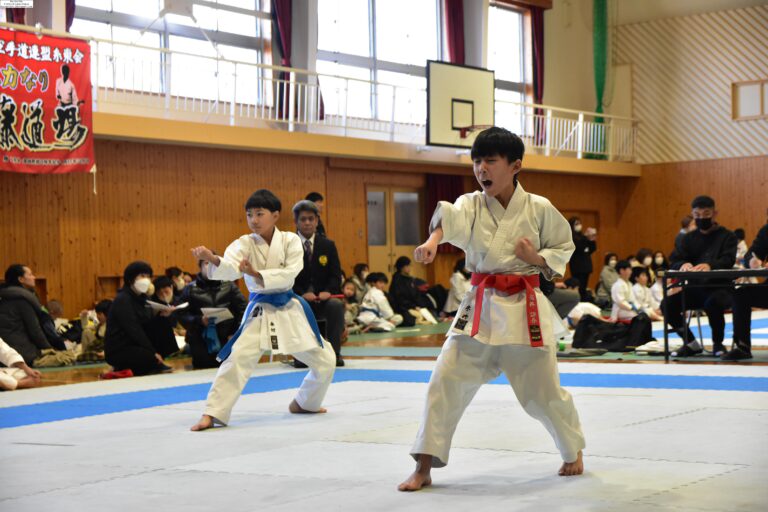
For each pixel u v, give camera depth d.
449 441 3.25
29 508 3.02
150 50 13.59
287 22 15.37
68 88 11.45
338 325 7.98
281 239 5.08
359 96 16.75
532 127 19.55
